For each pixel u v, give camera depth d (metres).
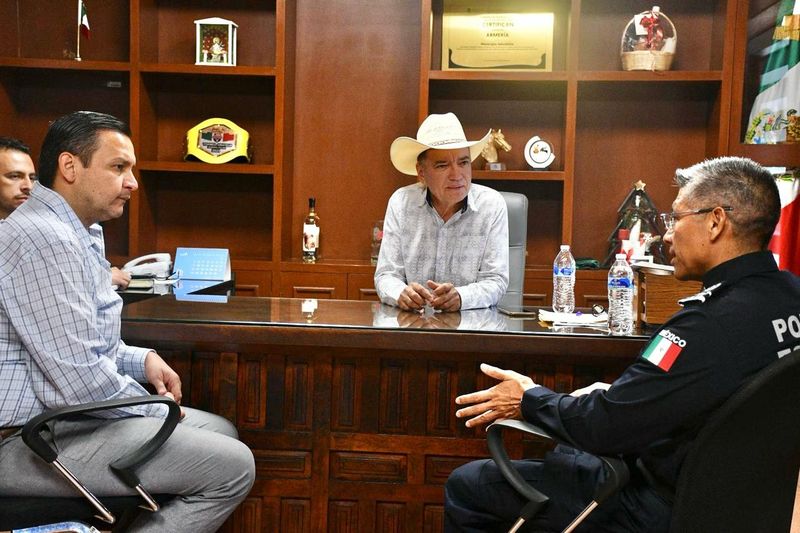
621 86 3.87
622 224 3.88
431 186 2.66
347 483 2.06
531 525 1.53
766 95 3.61
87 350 1.60
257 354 2.05
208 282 3.40
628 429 1.35
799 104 3.56
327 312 2.27
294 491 2.07
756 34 3.61
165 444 1.65
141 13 3.91
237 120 4.22
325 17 4.17
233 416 2.07
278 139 3.92
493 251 2.75
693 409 1.31
